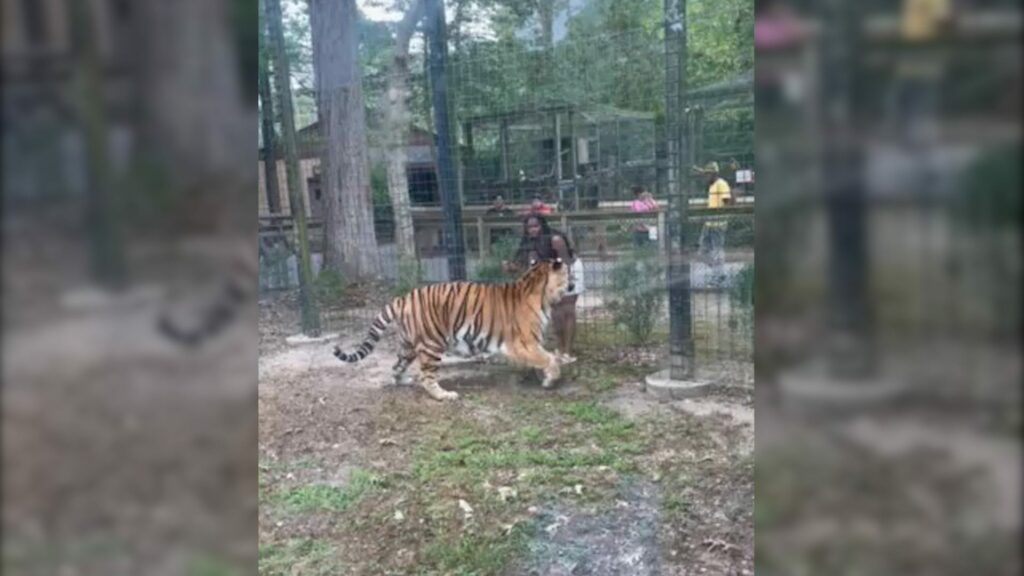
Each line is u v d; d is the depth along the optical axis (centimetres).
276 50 430
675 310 394
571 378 427
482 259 543
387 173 573
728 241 360
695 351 380
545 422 365
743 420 305
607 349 459
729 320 360
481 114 562
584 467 305
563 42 542
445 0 568
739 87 330
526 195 548
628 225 479
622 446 319
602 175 515
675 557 222
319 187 572
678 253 406
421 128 582
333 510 266
